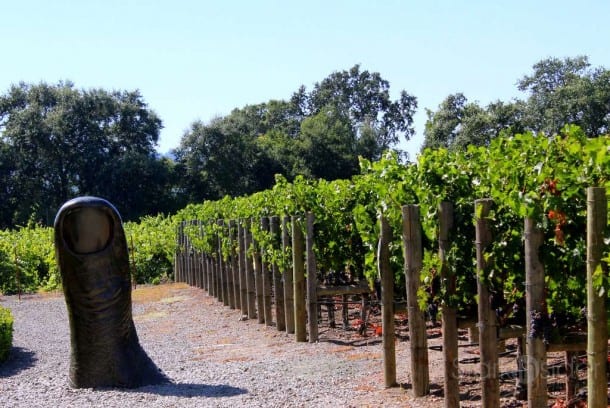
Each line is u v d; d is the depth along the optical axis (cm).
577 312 589
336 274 1252
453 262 670
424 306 703
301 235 1182
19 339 1370
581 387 713
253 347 1166
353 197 1168
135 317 1706
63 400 823
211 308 1758
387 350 794
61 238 857
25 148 5450
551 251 563
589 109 4038
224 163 5688
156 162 5503
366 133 6266
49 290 2600
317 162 5919
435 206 687
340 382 840
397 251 782
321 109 7031
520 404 689
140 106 6141
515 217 612
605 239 504
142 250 2853
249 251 1468
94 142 5631
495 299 627
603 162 536
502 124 4053
